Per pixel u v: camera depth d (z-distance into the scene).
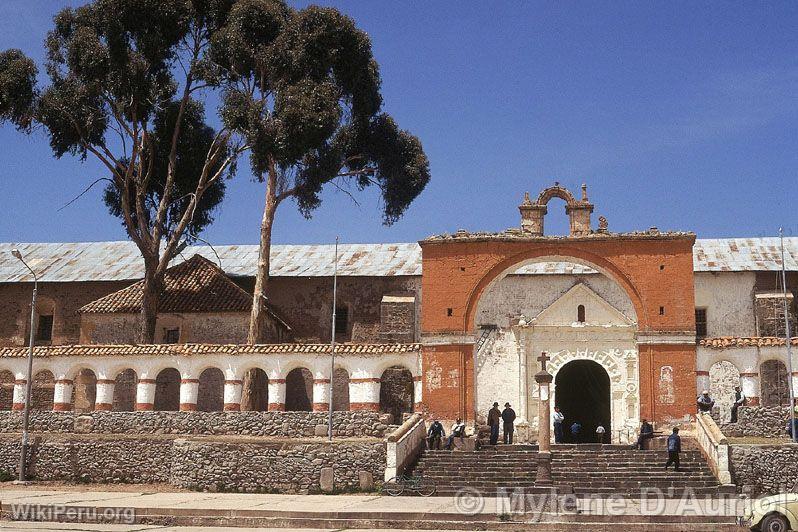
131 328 46.59
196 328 46.56
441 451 33.78
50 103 42.12
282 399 37.06
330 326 50.06
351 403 36.91
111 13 42.16
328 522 24.67
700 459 32.25
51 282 51.69
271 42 42.75
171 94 44.94
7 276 52.38
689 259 36.91
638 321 36.81
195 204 44.28
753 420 32.97
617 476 30.47
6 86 41.78
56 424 36.81
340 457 31.83
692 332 36.28
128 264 52.84
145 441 34.50
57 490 32.78
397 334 47.59
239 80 43.28
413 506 26.61
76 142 43.75
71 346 39.59
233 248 54.66
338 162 44.00
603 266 37.50
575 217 38.75
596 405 46.25
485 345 45.78
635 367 43.25
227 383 37.34
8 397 48.19
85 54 41.75
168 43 43.66
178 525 25.05
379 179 47.19
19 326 52.12
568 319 44.34
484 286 37.88
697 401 35.59
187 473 33.00
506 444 35.69
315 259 52.25
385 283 50.16
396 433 32.06
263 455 32.41
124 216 45.41
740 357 35.69
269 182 44.22
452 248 38.28
